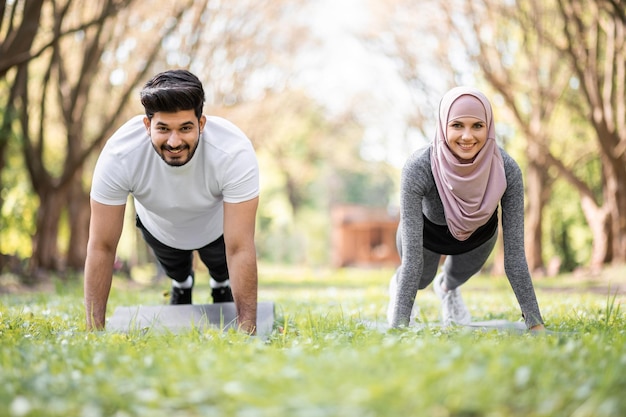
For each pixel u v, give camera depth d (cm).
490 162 470
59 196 1669
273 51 2562
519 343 362
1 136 1405
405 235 483
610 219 1889
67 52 1723
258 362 310
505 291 1070
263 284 1769
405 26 2273
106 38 1655
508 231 484
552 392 258
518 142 2431
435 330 446
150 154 484
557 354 317
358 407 235
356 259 4581
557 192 2772
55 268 1664
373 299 924
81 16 1557
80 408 258
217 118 500
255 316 495
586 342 365
